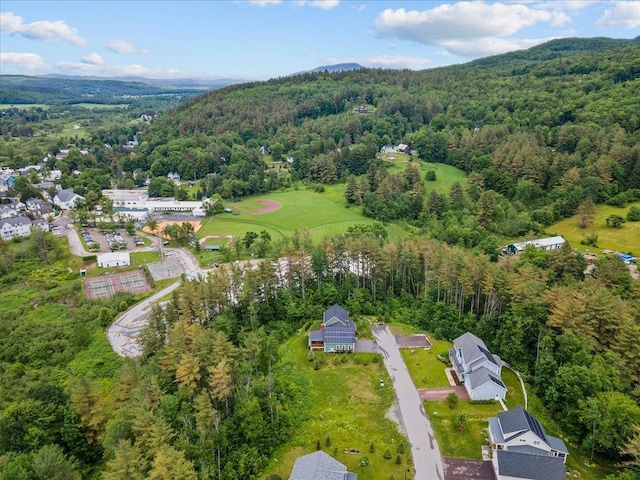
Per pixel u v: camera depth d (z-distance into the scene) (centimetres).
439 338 9319
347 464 6156
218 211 19350
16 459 5938
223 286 9925
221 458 6188
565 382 6919
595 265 11662
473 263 9975
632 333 7288
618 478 5588
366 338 9412
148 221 17838
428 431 6781
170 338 8012
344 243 11325
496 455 5947
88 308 11512
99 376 8956
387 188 18500
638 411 6156
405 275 11350
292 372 8281
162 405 6431
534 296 8656
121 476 5506
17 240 16400
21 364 9238
